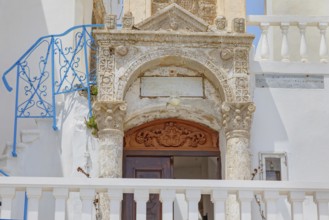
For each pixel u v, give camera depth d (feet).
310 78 43.50
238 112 40.60
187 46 41.47
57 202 29.96
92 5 57.93
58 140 43.62
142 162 42.73
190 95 42.27
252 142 41.98
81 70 50.93
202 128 43.39
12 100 50.80
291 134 42.39
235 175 39.91
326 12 55.93
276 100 42.91
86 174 40.06
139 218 29.91
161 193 30.12
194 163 53.52
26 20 53.06
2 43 52.37
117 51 41.06
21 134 43.70
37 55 52.01
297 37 54.60
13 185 29.96
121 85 40.78
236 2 46.44
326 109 43.01
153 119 43.11
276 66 43.39
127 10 45.73
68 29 49.67
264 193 30.45
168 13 41.96
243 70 41.34
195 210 30.01
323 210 30.42
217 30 41.83
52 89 45.96
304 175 41.78
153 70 42.42
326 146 42.37
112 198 30.09
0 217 29.96
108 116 40.19
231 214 38.17
